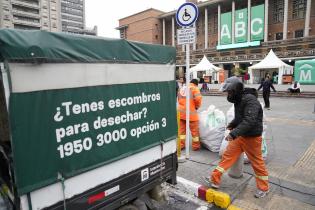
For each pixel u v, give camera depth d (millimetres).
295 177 4371
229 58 45406
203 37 54062
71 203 2182
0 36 1656
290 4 41438
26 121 1831
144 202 3076
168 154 3316
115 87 2463
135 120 2727
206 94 22750
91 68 2221
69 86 2072
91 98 2244
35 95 1864
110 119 2438
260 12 43031
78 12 109438
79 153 2195
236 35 46156
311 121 9188
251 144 3686
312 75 20891
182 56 51000
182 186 4055
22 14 77062
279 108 12859
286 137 6984
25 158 1846
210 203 3734
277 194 3830
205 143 5859
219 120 5711
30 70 1823
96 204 2396
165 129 3199
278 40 40031
